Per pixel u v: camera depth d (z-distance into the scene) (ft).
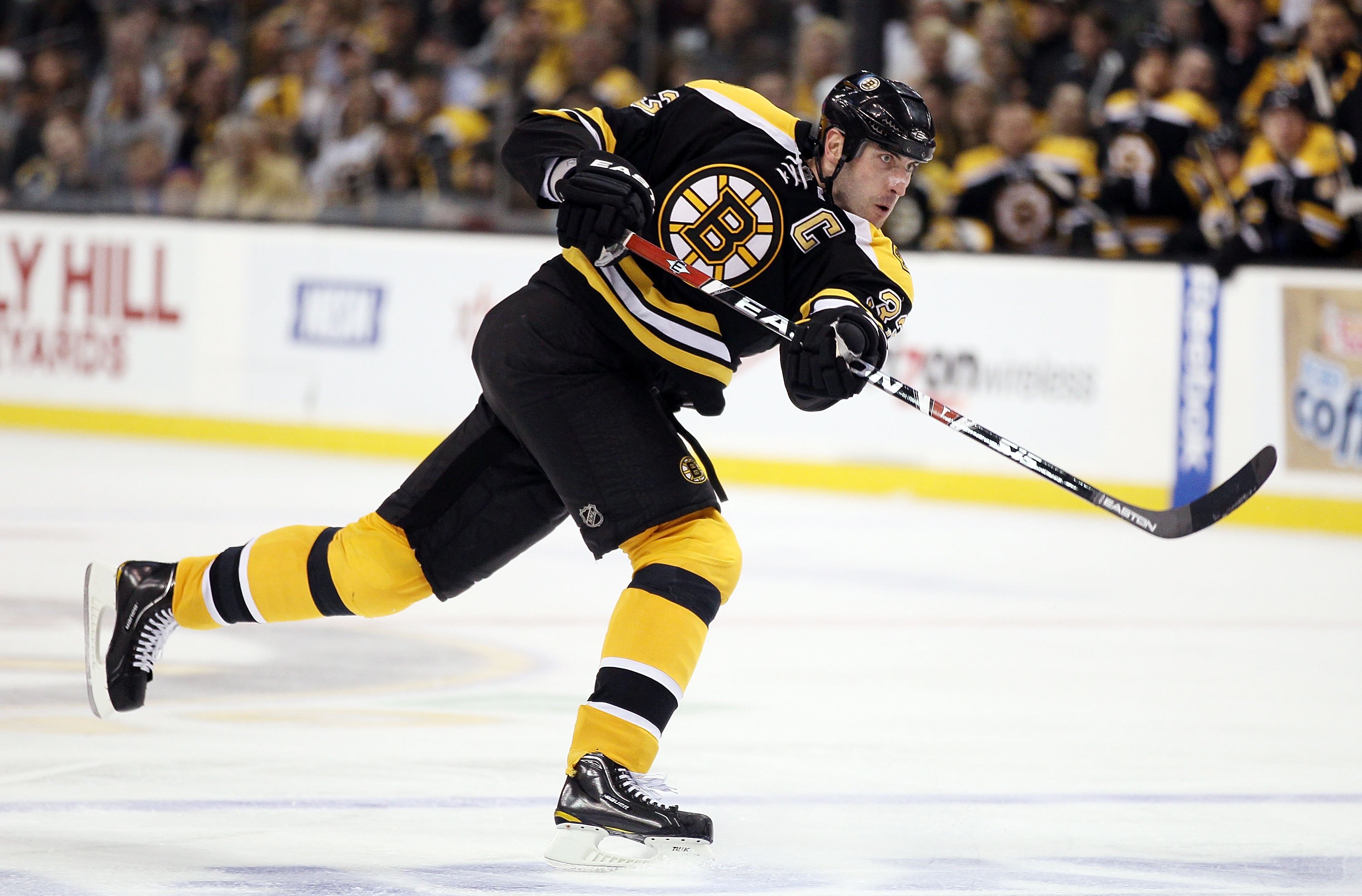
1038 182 101.65
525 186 31.48
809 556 75.31
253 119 125.08
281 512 80.74
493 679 46.44
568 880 28.02
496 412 30.66
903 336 100.73
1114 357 96.07
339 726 39.81
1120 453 96.02
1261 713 45.32
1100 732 42.19
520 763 36.58
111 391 118.21
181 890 26.73
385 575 31.42
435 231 109.81
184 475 95.76
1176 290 94.94
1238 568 76.18
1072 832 32.27
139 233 117.19
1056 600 65.21
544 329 29.89
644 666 28.96
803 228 30.27
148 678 33.63
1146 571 74.13
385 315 110.83
